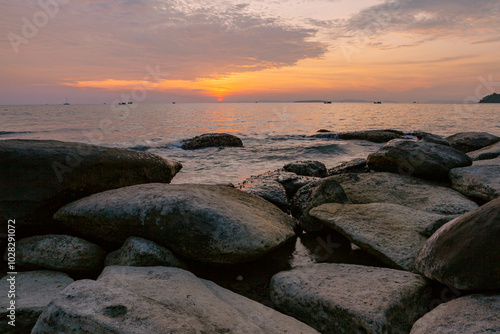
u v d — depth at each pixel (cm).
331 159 1395
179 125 3183
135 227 352
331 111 6738
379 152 696
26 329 244
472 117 4203
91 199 391
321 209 441
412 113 5794
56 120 3638
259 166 1219
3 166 381
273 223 409
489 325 192
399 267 318
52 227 396
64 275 323
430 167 616
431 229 356
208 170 1121
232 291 314
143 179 512
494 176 534
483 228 244
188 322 194
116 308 197
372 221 395
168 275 281
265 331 228
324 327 247
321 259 385
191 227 338
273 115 5128
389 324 223
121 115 4784
